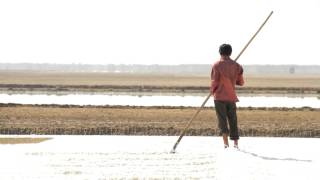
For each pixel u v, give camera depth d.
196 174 16.81
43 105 43.34
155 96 63.78
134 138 24.86
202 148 21.80
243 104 53.22
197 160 19.12
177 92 69.62
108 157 19.59
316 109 43.19
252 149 21.75
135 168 17.70
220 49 22.12
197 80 153.12
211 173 16.92
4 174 16.58
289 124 31.11
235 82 22.20
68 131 27.61
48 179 15.98
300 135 27.52
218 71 21.66
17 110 38.22
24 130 27.34
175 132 27.86
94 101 54.72
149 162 18.69
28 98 58.62
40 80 133.88
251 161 19.00
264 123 31.69
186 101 55.38
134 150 21.17
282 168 17.70
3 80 129.00
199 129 28.03
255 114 37.53
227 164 18.39
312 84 124.12
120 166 18.00
